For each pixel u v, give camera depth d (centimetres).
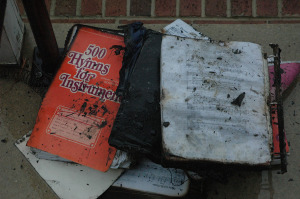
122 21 201
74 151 158
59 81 168
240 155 138
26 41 191
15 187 165
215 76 147
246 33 200
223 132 140
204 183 167
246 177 171
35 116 176
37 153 163
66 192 162
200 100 142
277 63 154
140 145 145
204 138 138
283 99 185
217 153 138
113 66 171
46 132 159
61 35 196
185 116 140
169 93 142
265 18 203
